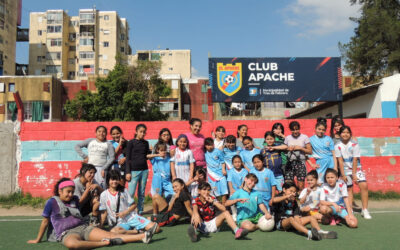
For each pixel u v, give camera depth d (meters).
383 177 8.03
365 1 22.86
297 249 3.78
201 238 4.39
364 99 15.65
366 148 8.11
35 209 6.95
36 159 7.83
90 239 4.14
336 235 4.25
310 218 4.59
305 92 13.85
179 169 5.77
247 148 6.09
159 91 29.36
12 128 7.84
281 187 5.64
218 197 6.09
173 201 5.20
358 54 21.66
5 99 32.06
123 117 27.41
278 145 6.04
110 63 51.41
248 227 4.75
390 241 4.10
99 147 5.59
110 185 4.74
